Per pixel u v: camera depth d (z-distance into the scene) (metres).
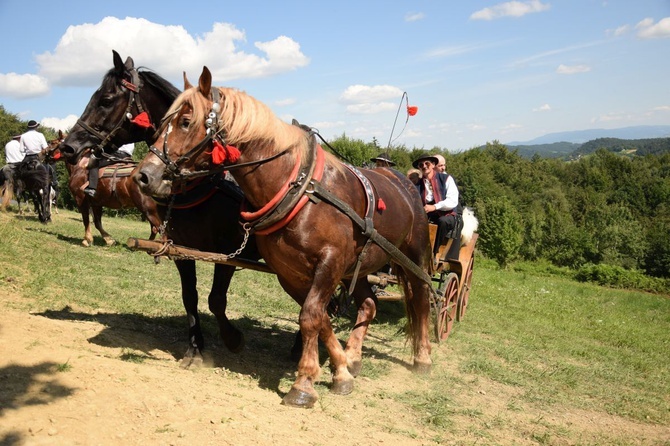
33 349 4.22
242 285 9.80
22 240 10.20
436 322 6.70
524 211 58.34
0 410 3.19
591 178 77.06
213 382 4.58
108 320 6.10
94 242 12.49
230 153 4.07
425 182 7.71
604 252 43.47
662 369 8.02
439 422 4.63
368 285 5.99
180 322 6.55
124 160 9.66
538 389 6.17
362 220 4.59
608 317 12.61
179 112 4.11
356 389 5.16
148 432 3.30
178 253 4.45
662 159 87.44
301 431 3.82
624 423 5.55
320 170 4.39
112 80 5.29
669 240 43.84
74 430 3.15
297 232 4.24
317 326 4.37
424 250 6.01
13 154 14.79
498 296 13.42
